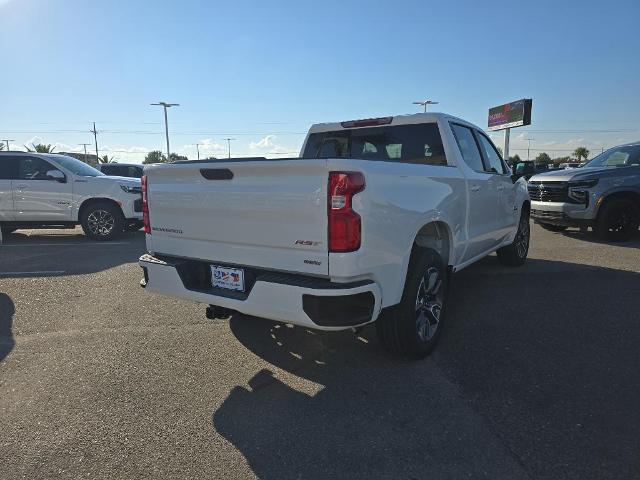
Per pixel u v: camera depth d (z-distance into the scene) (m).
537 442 2.62
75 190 9.79
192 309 5.02
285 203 2.94
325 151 5.50
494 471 2.39
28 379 3.47
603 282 5.91
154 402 3.13
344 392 3.24
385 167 3.12
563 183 9.20
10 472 2.45
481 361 3.67
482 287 5.75
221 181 3.25
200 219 3.43
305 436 2.73
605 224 8.88
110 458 2.55
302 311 2.86
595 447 2.56
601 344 3.95
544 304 5.04
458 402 3.07
